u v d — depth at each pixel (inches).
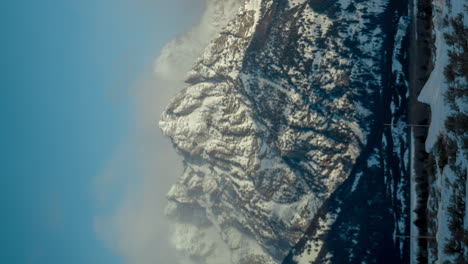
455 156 1539.1
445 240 1487.5
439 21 1854.1
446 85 1680.6
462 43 1644.9
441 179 1590.8
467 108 1560.0
